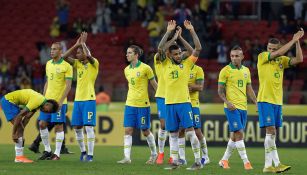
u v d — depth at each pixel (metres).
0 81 80.12
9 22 92.19
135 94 43.44
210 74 79.94
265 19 91.25
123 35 87.94
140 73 43.25
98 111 62.44
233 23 90.06
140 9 90.00
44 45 83.94
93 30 88.31
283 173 38.59
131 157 49.25
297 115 62.75
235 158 50.09
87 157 44.84
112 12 89.81
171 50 38.41
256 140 62.41
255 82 77.56
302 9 90.25
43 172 36.78
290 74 78.12
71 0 93.56
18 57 87.56
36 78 78.88
